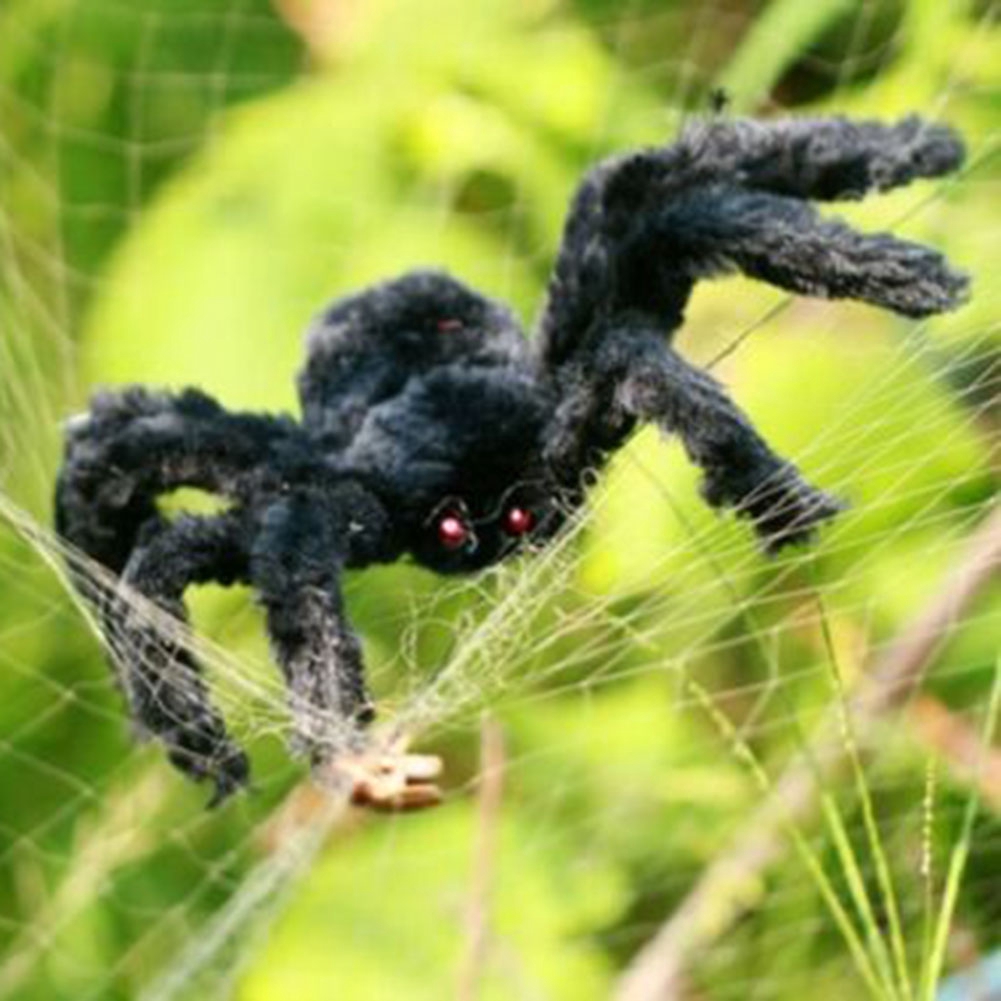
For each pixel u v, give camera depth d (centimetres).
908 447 209
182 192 241
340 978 224
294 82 250
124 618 159
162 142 254
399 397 159
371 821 229
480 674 179
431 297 162
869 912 179
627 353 156
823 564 219
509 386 159
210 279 232
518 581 169
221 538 158
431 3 245
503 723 225
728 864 222
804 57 242
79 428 160
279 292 232
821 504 153
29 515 195
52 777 234
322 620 155
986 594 224
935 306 154
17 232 253
